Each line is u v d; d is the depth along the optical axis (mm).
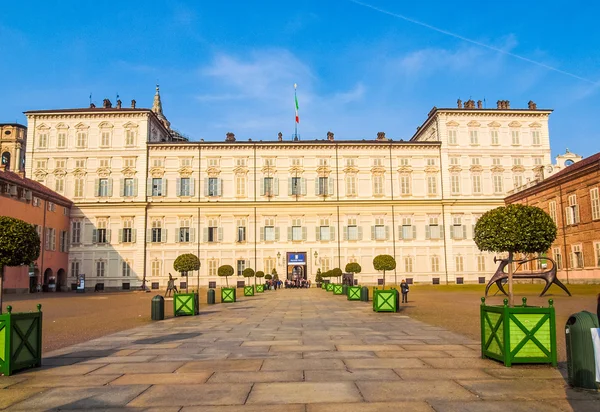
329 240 68250
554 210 57625
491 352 11781
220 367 11312
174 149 68812
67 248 66562
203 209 68125
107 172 68000
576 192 53031
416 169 69750
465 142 69938
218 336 16938
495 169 69562
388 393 8797
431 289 55750
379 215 68875
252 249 67750
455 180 69438
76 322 22938
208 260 67438
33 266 57438
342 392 8891
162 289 66438
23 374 10844
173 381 9953
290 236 68062
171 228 67812
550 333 11055
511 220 18828
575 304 28000
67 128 68750
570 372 9219
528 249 19078
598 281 48938
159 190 68250
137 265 66562
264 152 69562
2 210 51125
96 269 66500
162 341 15898
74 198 67688
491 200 68938
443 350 13336
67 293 59250
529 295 39188
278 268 67500
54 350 14273
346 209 68812
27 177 67938
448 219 68812
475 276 68062
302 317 24000
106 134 68625
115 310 30656
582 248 51844
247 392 8977
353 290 38312
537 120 70500
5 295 51781
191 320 23312
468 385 9336
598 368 8750
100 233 67375
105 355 13258
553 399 8398
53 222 62750
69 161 68312
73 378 10383
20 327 11117
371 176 69625
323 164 69812
